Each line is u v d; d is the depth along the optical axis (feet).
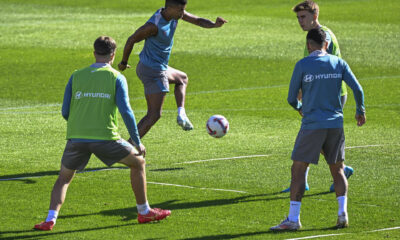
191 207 95.81
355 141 147.74
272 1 466.70
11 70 267.39
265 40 334.44
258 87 236.22
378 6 441.27
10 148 141.69
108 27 373.61
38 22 389.60
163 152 137.80
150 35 119.44
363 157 130.52
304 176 84.48
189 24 372.58
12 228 84.58
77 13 428.56
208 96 219.82
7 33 352.49
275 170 120.37
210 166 124.16
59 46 319.68
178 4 117.91
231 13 423.23
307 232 82.43
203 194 103.55
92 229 84.48
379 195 101.91
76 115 82.07
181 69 270.87
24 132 159.74
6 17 408.26
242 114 186.80
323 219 88.99
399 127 165.48
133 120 80.94
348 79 84.53
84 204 97.35
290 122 174.09
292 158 84.74
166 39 120.57
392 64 278.05
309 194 103.30
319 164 124.57
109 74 81.92
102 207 95.71
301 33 354.95
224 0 474.08
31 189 106.73
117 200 99.81
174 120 177.06
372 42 328.90
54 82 246.06
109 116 81.82
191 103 207.10
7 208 94.73
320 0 470.80
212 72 264.93
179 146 143.84
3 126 167.32
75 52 306.14
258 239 79.46
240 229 84.28
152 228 84.89
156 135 156.56
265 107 198.49
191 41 329.93
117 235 81.61
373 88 229.66
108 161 83.15
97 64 83.05
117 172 119.44
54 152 137.80
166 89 122.93
